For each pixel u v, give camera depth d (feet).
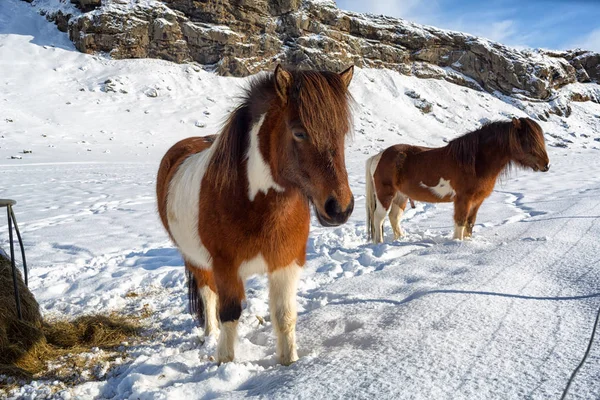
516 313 8.73
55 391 8.22
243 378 7.57
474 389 5.99
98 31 106.63
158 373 8.14
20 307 9.75
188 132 87.45
